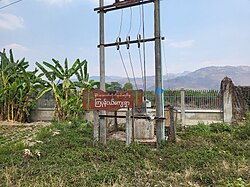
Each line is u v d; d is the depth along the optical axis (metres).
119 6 9.88
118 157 7.11
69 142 9.16
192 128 12.89
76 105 18.31
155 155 7.51
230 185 4.63
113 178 5.21
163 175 5.53
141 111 10.53
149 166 6.24
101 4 10.23
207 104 15.51
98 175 5.31
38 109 20.12
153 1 9.35
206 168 5.96
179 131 12.24
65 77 18.75
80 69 18.73
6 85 19.17
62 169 5.97
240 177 5.16
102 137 9.46
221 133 11.17
